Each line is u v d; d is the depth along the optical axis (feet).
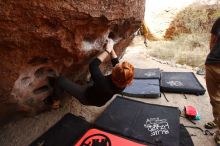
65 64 8.71
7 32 5.90
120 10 8.32
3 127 9.59
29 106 9.50
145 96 13.20
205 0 24.79
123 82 7.36
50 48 7.36
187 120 11.28
